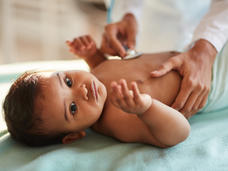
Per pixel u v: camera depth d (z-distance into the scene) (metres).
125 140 0.87
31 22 2.81
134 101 0.68
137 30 1.29
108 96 0.93
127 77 0.95
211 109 1.02
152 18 1.42
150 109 0.73
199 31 1.00
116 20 1.49
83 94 0.84
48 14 2.88
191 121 0.97
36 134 0.84
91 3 3.11
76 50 1.17
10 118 0.84
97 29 3.17
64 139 0.88
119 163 0.73
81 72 0.88
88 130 1.00
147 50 1.47
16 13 2.69
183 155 0.75
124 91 0.65
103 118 0.92
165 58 1.02
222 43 0.97
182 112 0.87
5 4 2.56
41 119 0.81
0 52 2.64
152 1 1.39
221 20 0.98
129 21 1.27
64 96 0.83
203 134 0.85
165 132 0.76
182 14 1.35
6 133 0.96
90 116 0.85
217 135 0.83
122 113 0.87
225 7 1.01
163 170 0.70
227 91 0.98
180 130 0.76
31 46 2.86
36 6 2.80
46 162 0.74
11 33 2.65
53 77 0.84
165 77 0.93
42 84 0.82
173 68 0.92
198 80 0.87
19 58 2.79
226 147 0.77
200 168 0.70
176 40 1.37
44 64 1.64
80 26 3.11
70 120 0.84
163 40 1.41
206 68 0.91
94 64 1.21
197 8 1.33
